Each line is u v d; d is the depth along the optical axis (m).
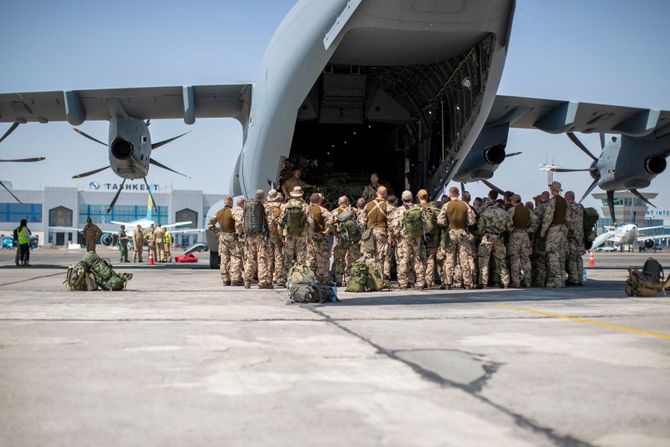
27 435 2.29
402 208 9.84
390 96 13.40
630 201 87.94
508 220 10.12
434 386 3.03
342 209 9.97
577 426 2.40
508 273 10.51
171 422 2.45
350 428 2.36
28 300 7.34
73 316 5.74
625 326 5.17
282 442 2.21
